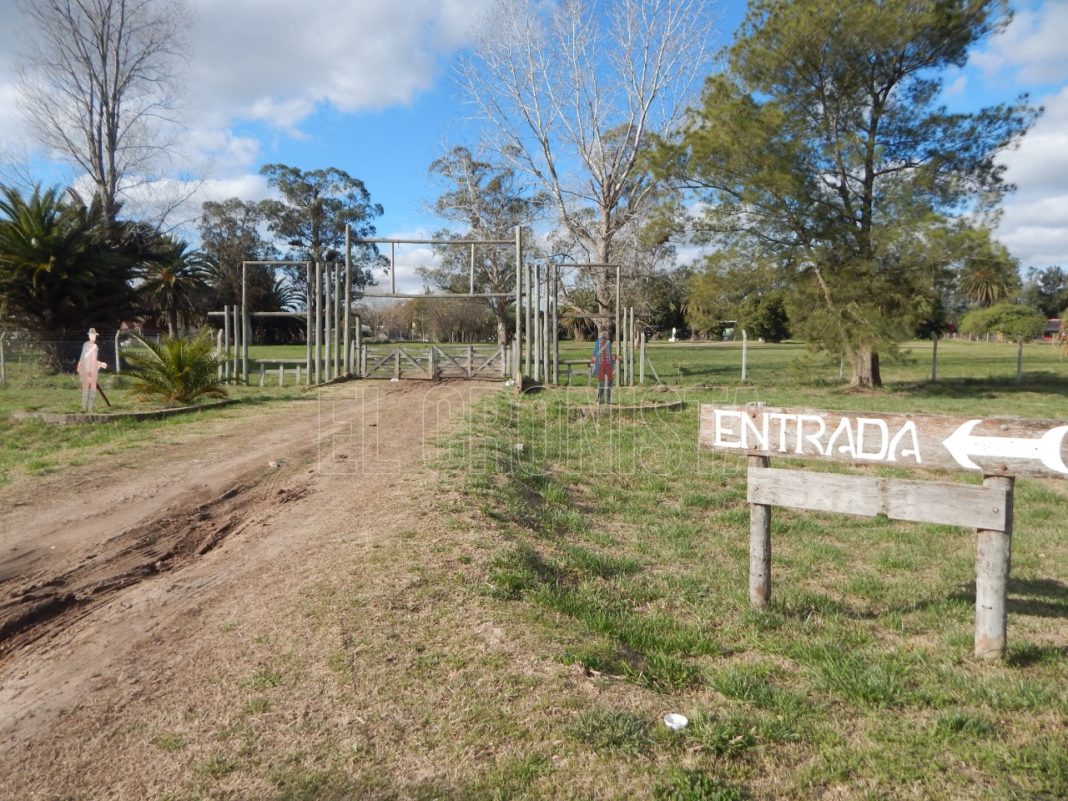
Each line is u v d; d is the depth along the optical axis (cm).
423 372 2633
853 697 387
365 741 328
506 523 697
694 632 479
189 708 359
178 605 493
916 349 5162
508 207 5212
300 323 7775
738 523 825
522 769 309
